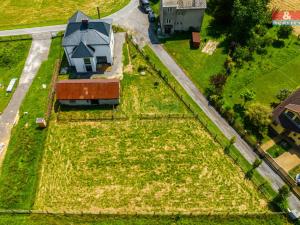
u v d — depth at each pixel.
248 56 73.25
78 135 58.62
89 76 68.56
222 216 48.53
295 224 48.03
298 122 55.59
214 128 60.09
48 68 70.56
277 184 52.56
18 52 74.44
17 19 84.94
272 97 65.75
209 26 82.62
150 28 81.50
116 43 76.38
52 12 87.31
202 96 65.69
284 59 73.94
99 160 55.09
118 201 50.06
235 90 66.75
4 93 65.69
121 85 66.88
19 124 60.03
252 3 72.19
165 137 58.62
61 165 54.41
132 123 60.59
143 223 47.75
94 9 88.38
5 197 49.91
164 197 50.66
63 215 48.34
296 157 55.78
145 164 54.69
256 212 48.94
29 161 54.56
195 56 74.06
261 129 58.62
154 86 67.06
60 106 63.19
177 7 73.81
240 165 54.72
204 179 52.91
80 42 65.12
